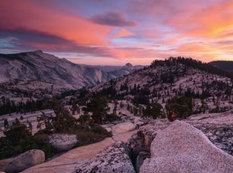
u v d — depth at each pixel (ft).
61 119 157.17
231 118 59.93
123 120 318.86
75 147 119.03
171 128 34.14
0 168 96.68
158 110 318.86
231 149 31.89
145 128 42.09
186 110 196.65
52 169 79.46
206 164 25.81
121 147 36.35
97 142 128.88
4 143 116.47
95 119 256.93
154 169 27.22
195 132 31.27
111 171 30.68
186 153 28.25
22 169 90.63
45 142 117.08
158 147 32.09
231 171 24.32
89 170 31.63
